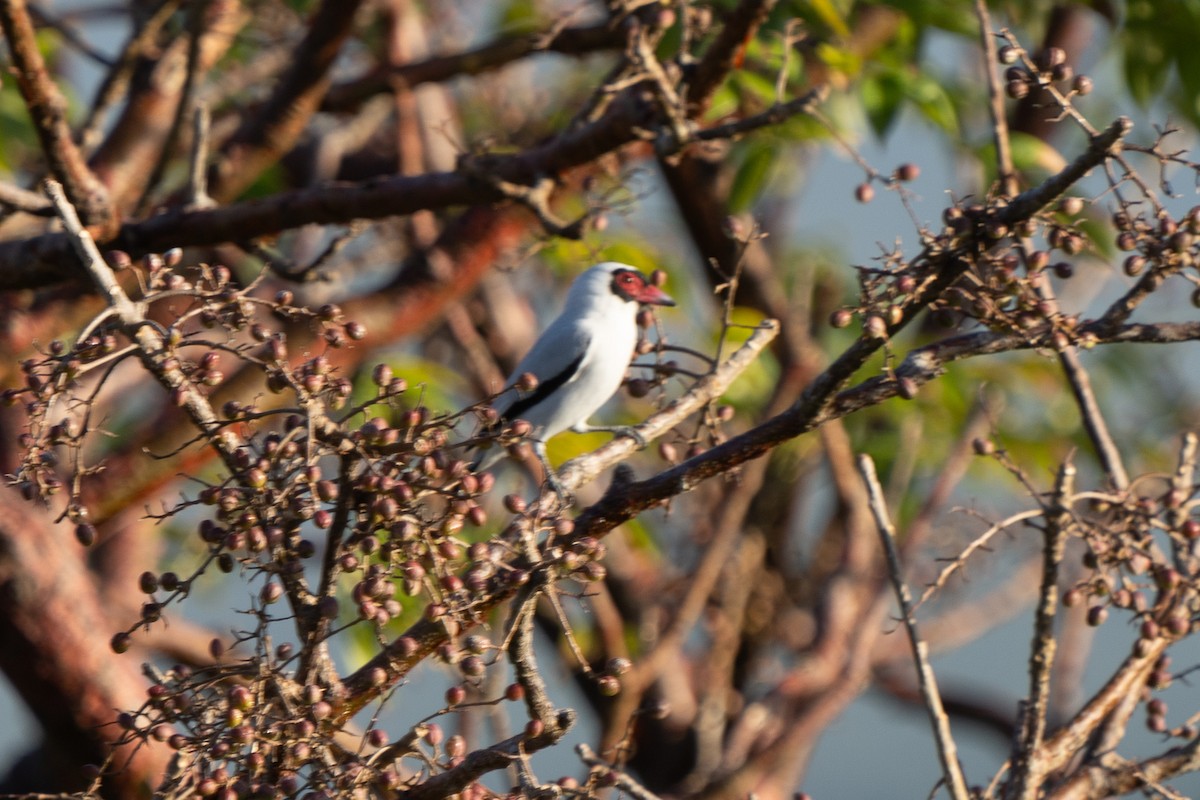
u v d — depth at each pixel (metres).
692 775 14.08
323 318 5.71
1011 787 6.56
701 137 9.26
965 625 15.91
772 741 12.73
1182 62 11.95
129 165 11.39
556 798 5.47
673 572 15.39
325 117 15.82
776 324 7.97
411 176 9.92
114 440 11.40
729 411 7.79
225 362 10.53
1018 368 14.61
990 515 15.74
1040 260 6.16
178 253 5.68
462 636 6.09
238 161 11.56
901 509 15.39
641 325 7.94
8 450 8.94
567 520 5.89
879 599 13.34
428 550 5.41
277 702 5.33
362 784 5.38
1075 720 6.88
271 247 11.33
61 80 14.77
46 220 10.80
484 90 15.77
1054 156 11.49
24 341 10.05
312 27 11.19
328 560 5.44
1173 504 6.86
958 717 17.27
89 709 8.48
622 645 13.52
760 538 15.13
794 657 15.79
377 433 5.32
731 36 9.16
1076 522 6.48
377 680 5.70
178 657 11.27
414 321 11.60
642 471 14.61
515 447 5.62
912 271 6.14
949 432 14.41
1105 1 12.27
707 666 15.00
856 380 13.12
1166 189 6.05
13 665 8.34
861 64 11.16
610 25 9.68
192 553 13.55
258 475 5.21
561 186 10.57
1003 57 6.03
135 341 5.43
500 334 15.34
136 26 11.23
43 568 8.43
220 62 14.95
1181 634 6.81
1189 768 6.86
